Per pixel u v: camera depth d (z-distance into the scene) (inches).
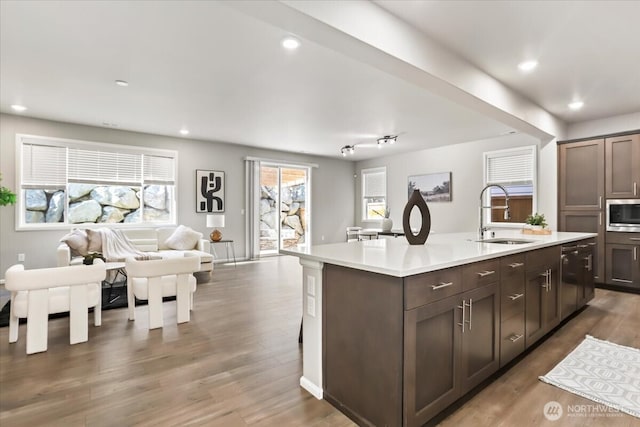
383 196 335.3
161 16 92.2
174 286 124.5
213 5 87.5
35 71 128.3
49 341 108.0
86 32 100.4
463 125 210.5
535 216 157.2
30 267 197.3
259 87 145.3
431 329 64.2
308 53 114.1
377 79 136.3
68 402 73.4
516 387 80.2
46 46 109.0
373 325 63.8
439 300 65.2
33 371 87.4
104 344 105.6
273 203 306.5
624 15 91.7
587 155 181.5
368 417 64.9
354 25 81.2
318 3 73.9
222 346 104.4
